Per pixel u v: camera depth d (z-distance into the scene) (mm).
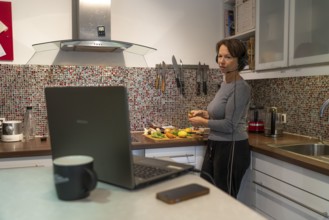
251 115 2762
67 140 1023
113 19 2740
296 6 2035
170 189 941
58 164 874
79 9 2385
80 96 941
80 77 2639
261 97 2961
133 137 2484
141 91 2814
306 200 1679
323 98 2250
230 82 2145
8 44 2453
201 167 2359
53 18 2570
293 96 2551
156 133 2490
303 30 1979
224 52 2080
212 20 3023
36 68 2527
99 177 978
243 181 2221
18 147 2078
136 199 879
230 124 2027
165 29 2893
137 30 2811
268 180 2006
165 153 2324
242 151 2082
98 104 904
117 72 2736
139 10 2811
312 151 2158
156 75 2852
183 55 2955
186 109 2943
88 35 2406
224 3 2986
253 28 2545
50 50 2576
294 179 1767
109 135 911
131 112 2797
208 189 925
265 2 2354
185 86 2930
